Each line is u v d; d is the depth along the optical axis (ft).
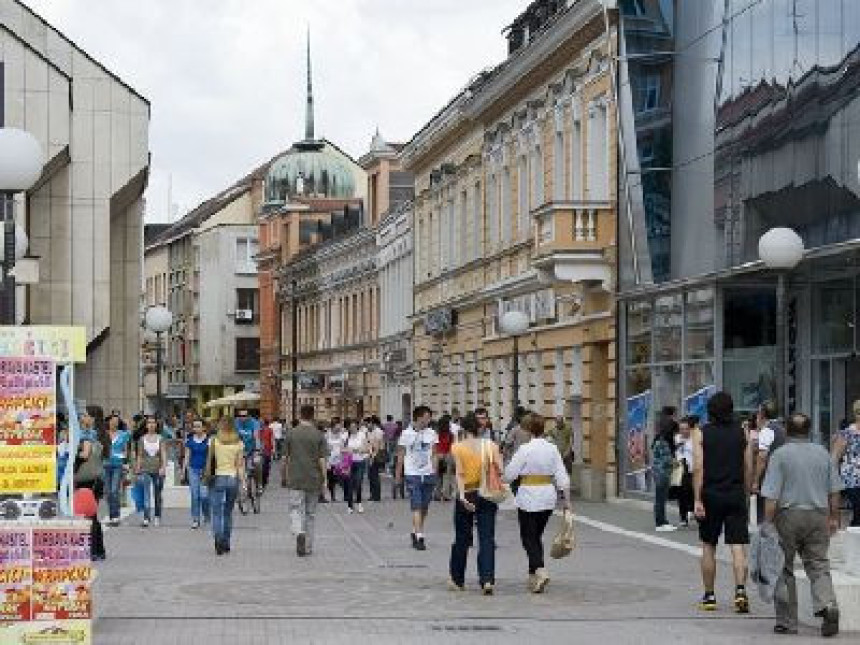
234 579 72.28
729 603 63.21
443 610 60.85
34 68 165.58
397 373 255.50
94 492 81.25
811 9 99.40
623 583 70.85
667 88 123.54
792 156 102.27
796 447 54.19
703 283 116.16
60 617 47.09
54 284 177.88
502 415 180.55
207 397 430.61
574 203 138.10
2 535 46.85
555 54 153.99
